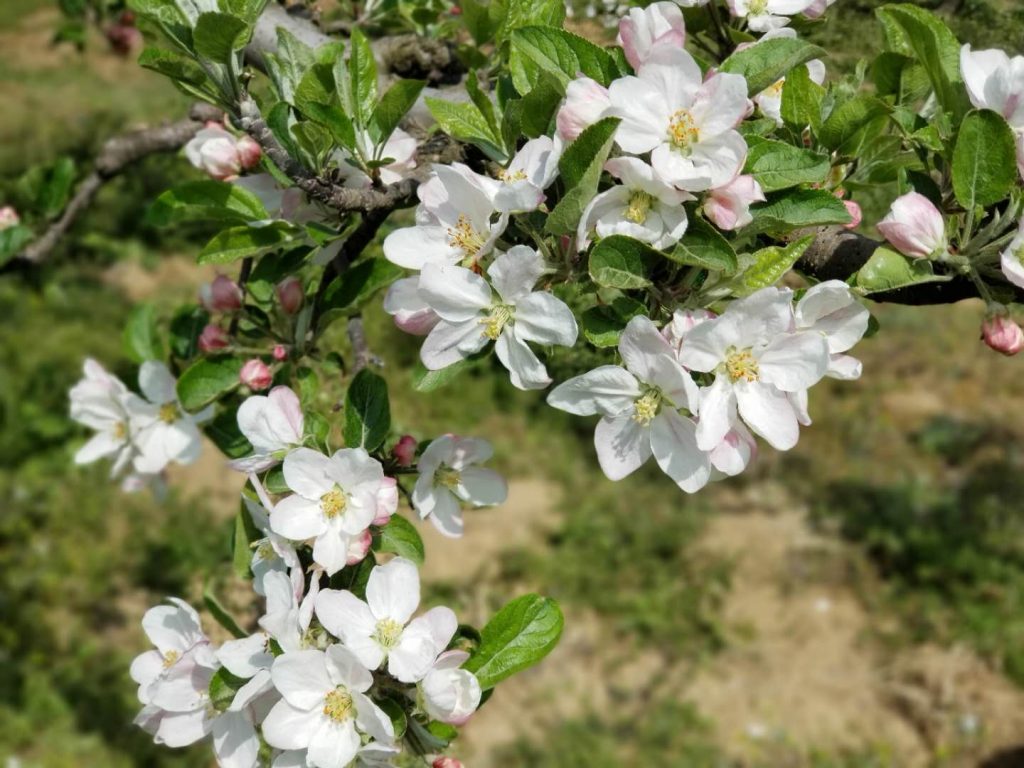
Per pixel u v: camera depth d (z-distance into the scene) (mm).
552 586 1402
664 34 332
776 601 1405
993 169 313
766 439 302
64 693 1179
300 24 559
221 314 473
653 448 312
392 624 329
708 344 301
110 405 543
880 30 491
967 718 1228
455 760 339
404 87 373
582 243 305
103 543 1380
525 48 340
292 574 343
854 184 395
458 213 337
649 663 1323
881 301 346
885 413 1696
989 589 1394
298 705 317
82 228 1287
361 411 393
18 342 1616
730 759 1193
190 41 372
